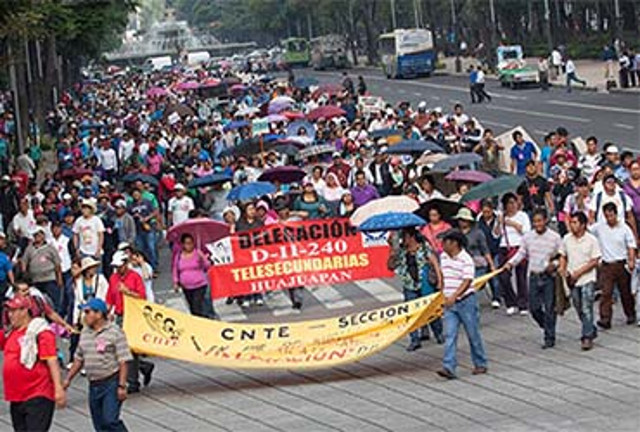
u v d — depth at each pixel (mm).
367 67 140500
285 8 183875
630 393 15750
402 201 22969
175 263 21141
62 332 20281
